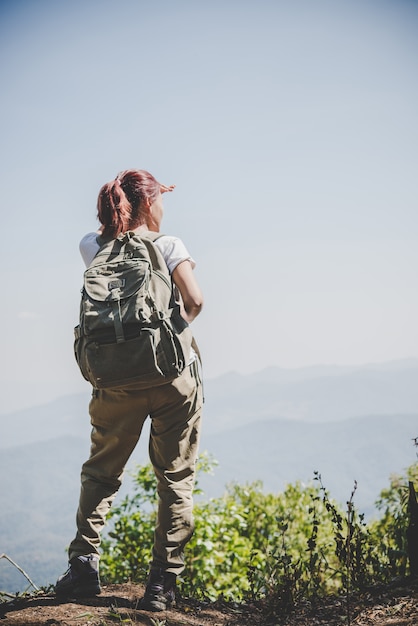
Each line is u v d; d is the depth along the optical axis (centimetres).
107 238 299
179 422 293
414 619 284
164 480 297
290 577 325
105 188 301
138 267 277
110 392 284
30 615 279
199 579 700
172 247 288
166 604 298
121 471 299
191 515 299
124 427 288
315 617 305
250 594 348
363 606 311
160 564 295
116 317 269
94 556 298
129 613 283
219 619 303
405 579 337
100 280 279
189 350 283
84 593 297
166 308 277
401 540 411
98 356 272
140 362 268
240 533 983
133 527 777
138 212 302
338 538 328
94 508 296
